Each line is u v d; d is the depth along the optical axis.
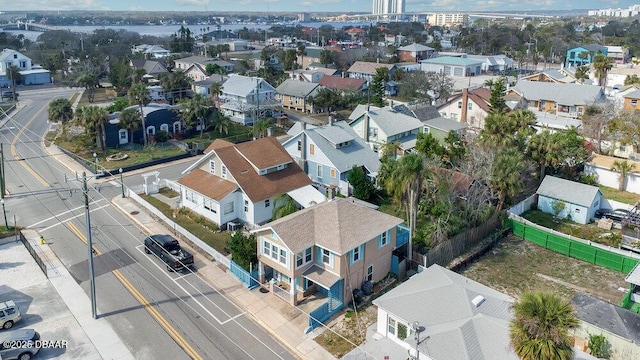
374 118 65.38
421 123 68.44
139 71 110.62
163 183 58.72
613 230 48.62
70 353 29.91
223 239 45.28
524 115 63.91
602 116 71.31
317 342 31.44
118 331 32.09
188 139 78.62
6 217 48.88
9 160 66.81
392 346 30.81
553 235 45.00
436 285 32.03
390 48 171.00
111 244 43.94
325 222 36.22
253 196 47.00
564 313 22.19
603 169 60.44
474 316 28.27
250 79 95.88
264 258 36.47
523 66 165.00
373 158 58.84
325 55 149.75
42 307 34.47
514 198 54.88
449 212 44.62
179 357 29.81
